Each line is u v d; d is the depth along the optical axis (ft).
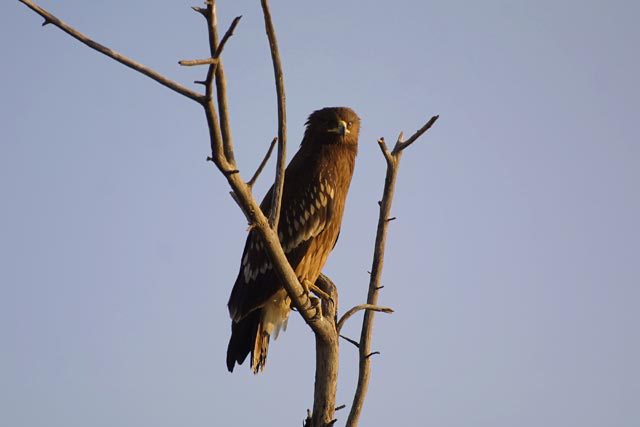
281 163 29.58
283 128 28.78
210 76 25.38
